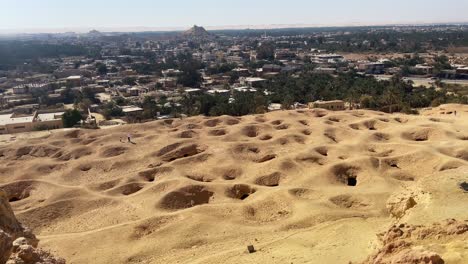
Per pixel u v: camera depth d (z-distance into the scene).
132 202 61.94
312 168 71.75
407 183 64.44
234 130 91.12
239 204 58.94
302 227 51.62
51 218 59.53
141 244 50.16
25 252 23.16
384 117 98.38
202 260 43.06
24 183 69.94
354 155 75.00
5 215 28.53
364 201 58.28
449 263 21.14
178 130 93.75
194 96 159.50
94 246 50.19
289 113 103.94
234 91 174.25
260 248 44.16
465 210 29.94
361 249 36.09
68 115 129.00
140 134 92.25
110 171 75.56
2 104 174.50
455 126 86.94
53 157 82.31
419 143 78.44
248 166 74.31
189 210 57.06
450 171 38.81
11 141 104.44
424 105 134.25
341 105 129.25
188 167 74.44
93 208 61.59
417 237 26.48
